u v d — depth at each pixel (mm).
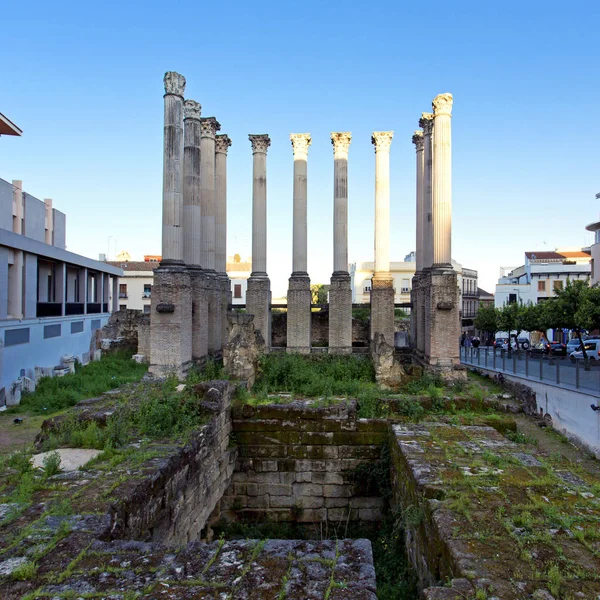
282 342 30703
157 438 9680
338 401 13852
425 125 24281
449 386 17109
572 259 61500
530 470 8164
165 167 19547
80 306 33219
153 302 18984
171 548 5434
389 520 11391
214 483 11234
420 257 26500
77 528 5785
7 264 23641
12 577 4793
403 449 9625
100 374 24125
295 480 13055
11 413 18062
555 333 47844
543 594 4695
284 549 5398
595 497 7027
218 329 25719
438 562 6145
